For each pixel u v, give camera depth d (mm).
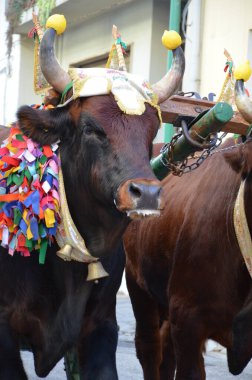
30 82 17000
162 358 7336
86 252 4684
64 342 4770
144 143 4387
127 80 4574
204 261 5746
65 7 14367
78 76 4605
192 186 6266
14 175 4812
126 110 4402
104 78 4531
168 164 5328
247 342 5492
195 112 5234
